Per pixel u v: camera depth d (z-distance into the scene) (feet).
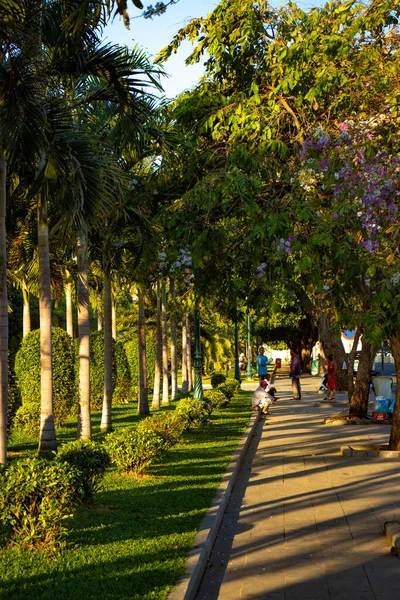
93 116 49.34
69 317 87.15
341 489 36.63
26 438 58.18
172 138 41.24
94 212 37.24
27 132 31.53
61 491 23.49
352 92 38.96
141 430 39.19
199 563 21.98
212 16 41.75
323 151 36.04
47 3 36.29
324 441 55.72
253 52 42.34
